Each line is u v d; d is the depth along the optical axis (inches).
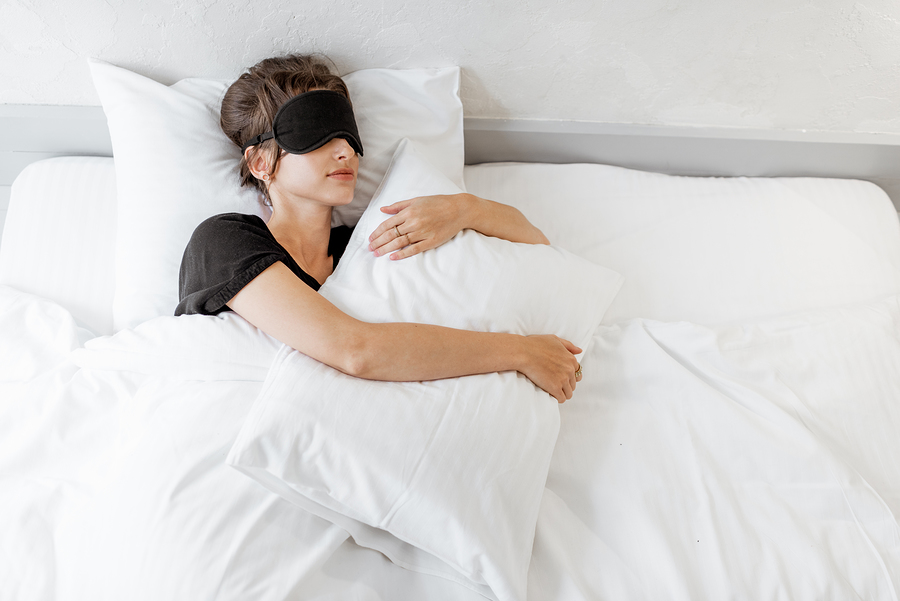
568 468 35.8
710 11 42.8
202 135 43.0
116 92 42.8
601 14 42.9
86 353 37.3
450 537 29.8
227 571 27.8
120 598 27.5
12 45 42.6
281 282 34.4
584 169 52.2
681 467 35.0
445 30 43.5
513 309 37.4
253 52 44.0
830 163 53.0
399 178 41.8
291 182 39.3
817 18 43.1
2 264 46.3
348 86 45.1
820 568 31.0
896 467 35.8
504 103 49.8
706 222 49.6
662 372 37.9
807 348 39.5
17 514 31.5
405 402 31.5
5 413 35.8
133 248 42.2
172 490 29.4
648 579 31.0
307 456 29.6
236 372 34.8
